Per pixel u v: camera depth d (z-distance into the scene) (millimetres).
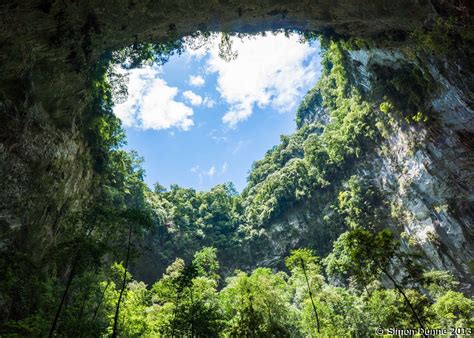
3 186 23188
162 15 31266
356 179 65250
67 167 32500
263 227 78625
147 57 36375
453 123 42188
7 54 22703
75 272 18266
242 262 75938
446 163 46906
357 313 33562
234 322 30625
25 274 19656
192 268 24703
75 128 34188
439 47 32750
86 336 20078
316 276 32500
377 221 60781
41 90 27641
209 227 80812
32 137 26141
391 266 52688
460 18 29234
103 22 28891
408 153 52562
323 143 78812
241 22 36281
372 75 51406
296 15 36906
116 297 26719
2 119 22984
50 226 29406
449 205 49188
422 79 42344
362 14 35531
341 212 67438
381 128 57750
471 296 45781
